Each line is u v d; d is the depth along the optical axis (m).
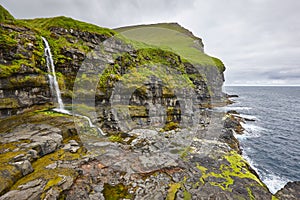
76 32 22.73
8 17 20.67
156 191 9.30
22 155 9.41
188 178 10.80
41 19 27.42
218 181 10.84
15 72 14.56
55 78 19.00
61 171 9.31
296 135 27.03
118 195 8.80
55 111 17.16
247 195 9.76
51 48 20.05
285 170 16.05
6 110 14.09
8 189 7.54
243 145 21.42
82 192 8.34
